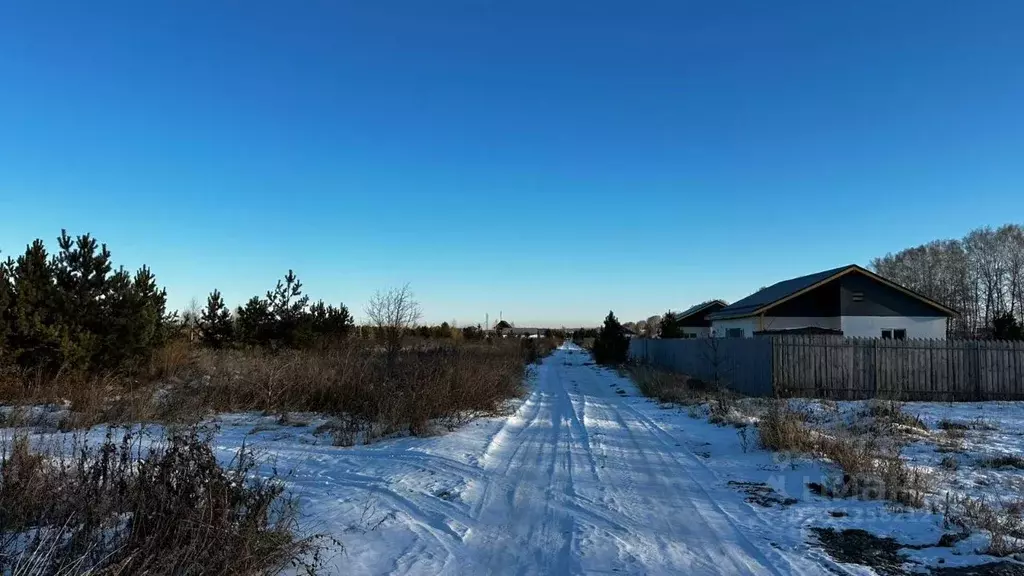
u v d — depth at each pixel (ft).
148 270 60.59
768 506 21.22
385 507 20.31
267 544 13.67
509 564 15.75
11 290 45.34
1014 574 15.15
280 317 81.00
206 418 39.29
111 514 13.99
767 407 45.65
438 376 43.14
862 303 85.87
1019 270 181.37
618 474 26.11
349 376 46.39
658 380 64.08
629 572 15.26
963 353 59.67
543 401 57.00
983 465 27.66
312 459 27.68
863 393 58.85
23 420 33.68
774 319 88.17
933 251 207.51
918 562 15.94
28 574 11.41
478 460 28.09
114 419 36.11
